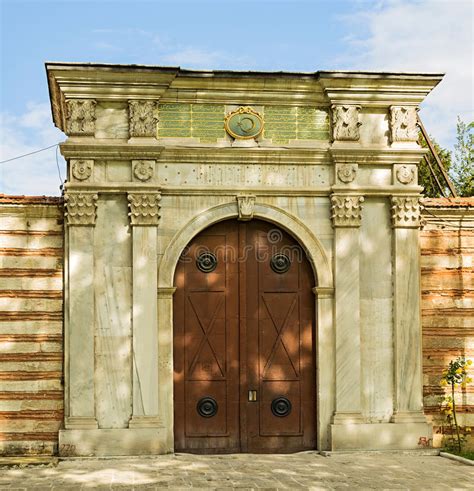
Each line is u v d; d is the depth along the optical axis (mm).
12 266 13539
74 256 13359
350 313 13805
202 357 13844
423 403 14062
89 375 13188
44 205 13586
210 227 14000
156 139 13641
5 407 13258
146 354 13289
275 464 12625
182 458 12977
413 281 13977
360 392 13734
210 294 13945
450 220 14500
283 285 14094
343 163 13984
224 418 13789
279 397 13922
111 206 13547
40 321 13492
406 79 13992
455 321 14312
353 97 14039
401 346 13844
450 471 12250
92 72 13398
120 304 13422
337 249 13883
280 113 14109
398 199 14000
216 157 13773
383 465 12641
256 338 13969
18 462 12406
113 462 12664
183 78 13656
